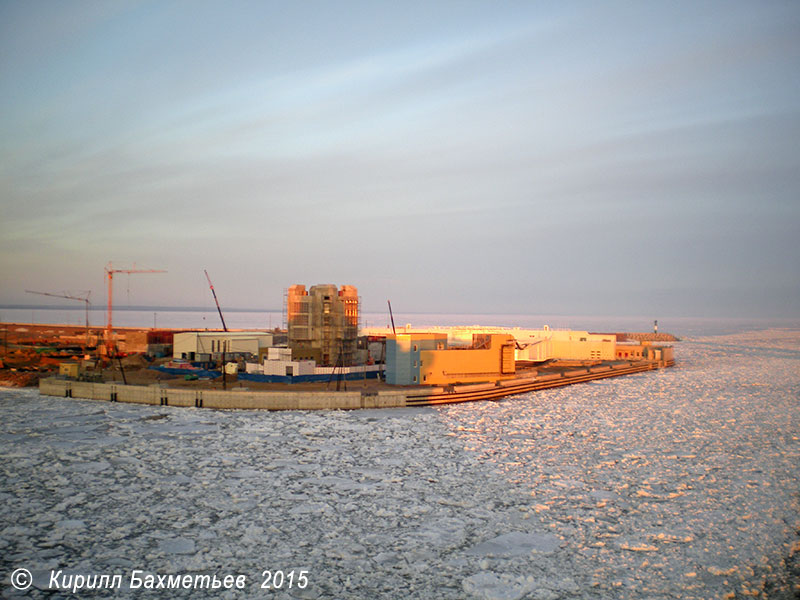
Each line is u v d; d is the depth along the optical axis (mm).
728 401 121562
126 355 165875
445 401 113250
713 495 62562
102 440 83562
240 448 79812
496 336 129250
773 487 65000
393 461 74562
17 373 142750
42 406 109500
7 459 73625
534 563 47375
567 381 146125
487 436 88125
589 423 98000
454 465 73062
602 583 44344
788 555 48625
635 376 165500
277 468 71188
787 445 83750
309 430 90312
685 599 42031
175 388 111625
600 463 74250
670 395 129375
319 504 59562
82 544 49625
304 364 118875
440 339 127562
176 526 53656
